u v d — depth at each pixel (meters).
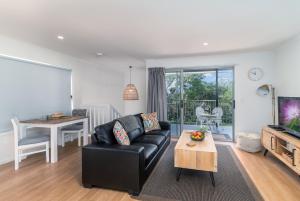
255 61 4.38
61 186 2.40
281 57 3.88
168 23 2.59
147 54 4.55
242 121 4.50
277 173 2.78
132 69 6.28
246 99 4.46
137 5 2.07
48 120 3.55
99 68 5.94
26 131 3.65
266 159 3.36
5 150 3.26
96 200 2.08
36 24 2.62
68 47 3.91
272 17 2.40
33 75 3.82
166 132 3.99
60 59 4.48
